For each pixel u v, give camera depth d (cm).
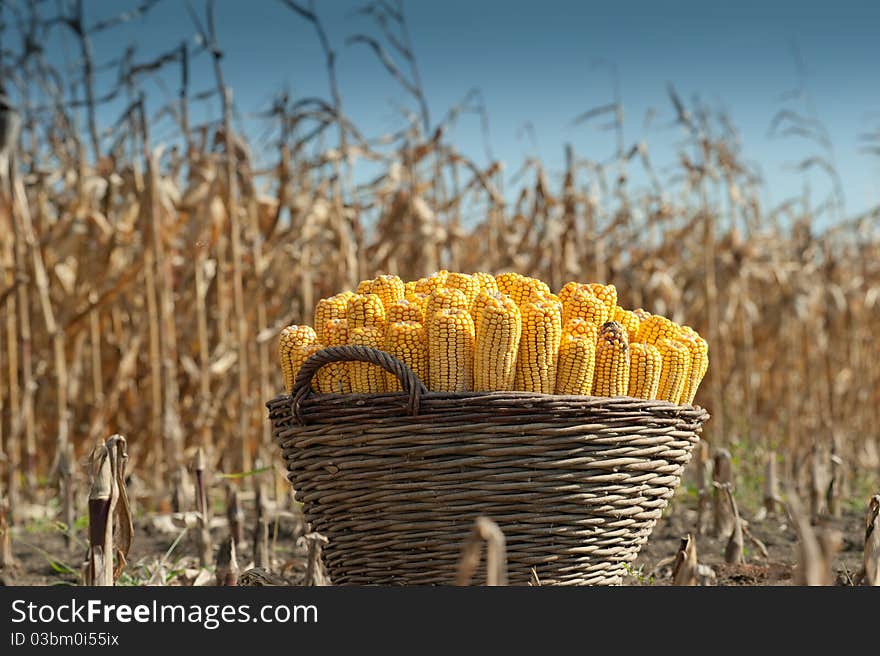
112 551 457
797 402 1841
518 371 464
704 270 1627
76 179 1207
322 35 1251
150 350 1130
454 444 436
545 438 437
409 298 518
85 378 1298
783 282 1720
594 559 457
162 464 1145
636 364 478
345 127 1285
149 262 1138
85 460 1119
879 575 485
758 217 1738
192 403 1245
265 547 676
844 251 2006
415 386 433
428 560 446
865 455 1661
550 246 1387
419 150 1319
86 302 1225
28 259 1147
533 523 441
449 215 1498
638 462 453
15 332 1201
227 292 1274
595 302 503
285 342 493
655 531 870
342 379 473
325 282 1360
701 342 509
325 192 1334
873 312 2028
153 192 1113
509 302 460
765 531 884
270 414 484
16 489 1002
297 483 479
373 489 446
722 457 743
